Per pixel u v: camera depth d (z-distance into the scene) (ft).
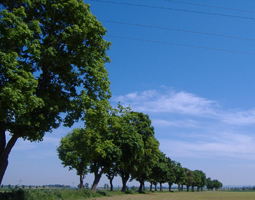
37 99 46.78
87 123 66.64
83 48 59.16
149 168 209.36
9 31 45.47
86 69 61.16
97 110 61.05
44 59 53.11
